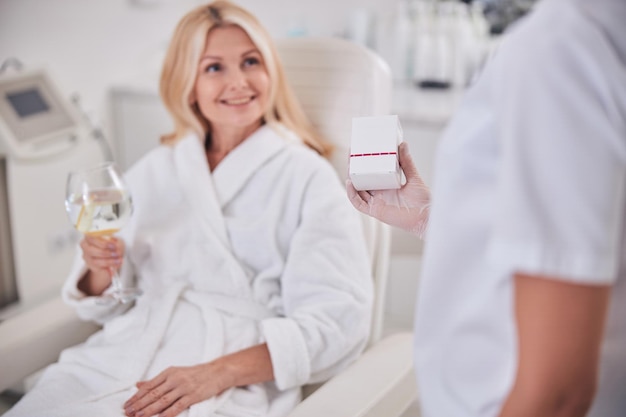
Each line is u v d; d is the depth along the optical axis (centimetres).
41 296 229
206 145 156
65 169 233
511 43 58
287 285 133
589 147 53
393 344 129
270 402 129
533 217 54
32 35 214
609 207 53
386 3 282
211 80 141
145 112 250
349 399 107
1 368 125
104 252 133
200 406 116
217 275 139
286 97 150
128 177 150
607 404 65
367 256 138
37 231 224
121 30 255
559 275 53
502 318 60
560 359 54
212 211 141
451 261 62
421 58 258
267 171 142
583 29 55
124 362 127
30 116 195
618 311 62
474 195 60
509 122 55
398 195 96
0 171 193
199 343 130
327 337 126
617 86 54
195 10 143
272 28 295
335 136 155
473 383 63
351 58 151
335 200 137
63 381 126
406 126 219
